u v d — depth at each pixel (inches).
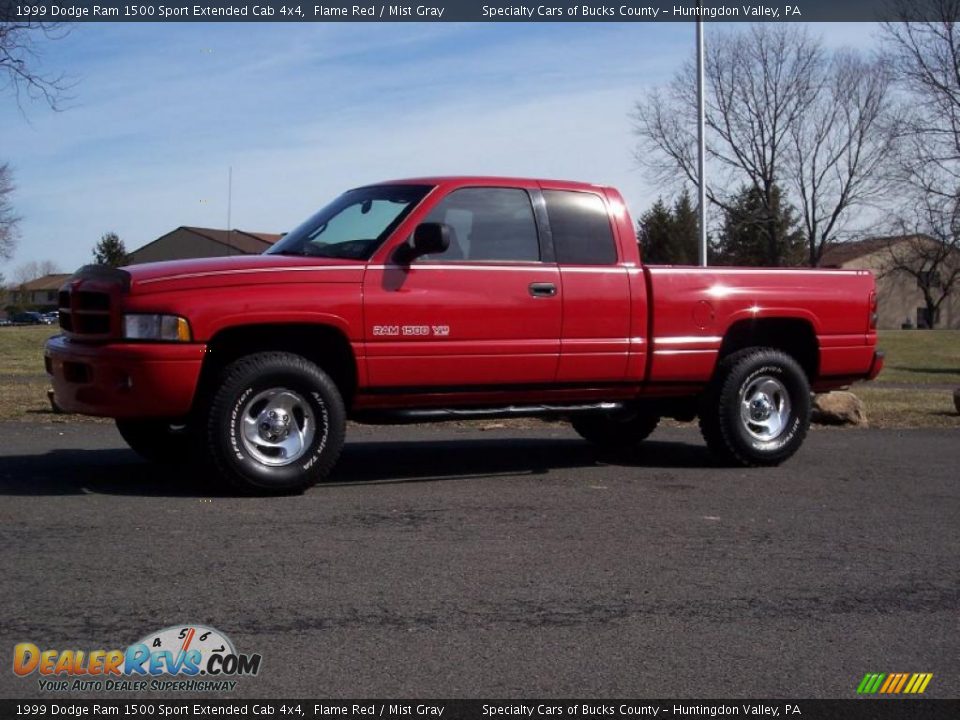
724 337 345.4
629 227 327.3
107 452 354.3
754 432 346.9
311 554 222.1
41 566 208.8
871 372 367.2
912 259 2308.1
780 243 1934.1
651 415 376.8
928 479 329.7
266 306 270.5
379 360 285.4
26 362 913.5
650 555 229.8
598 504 280.2
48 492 278.1
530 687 159.6
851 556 234.1
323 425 279.9
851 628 188.4
